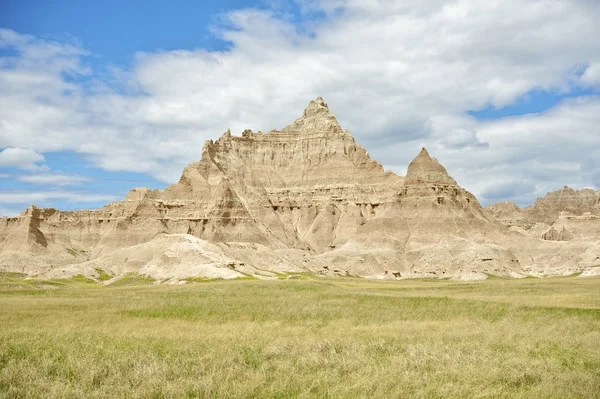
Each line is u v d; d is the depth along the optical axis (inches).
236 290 3063.5
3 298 2755.9
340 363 1023.0
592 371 992.2
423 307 2106.3
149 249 7214.6
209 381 880.9
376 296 2657.5
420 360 1043.9
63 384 880.3
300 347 1175.0
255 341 1268.5
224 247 7539.4
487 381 912.9
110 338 1316.4
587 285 3622.0
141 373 942.4
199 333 1409.9
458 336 1359.5
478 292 3120.1
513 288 3395.7
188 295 2758.4
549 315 1834.4
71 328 1487.5
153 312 1951.3
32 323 1600.6
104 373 955.3
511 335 1366.9
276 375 944.3
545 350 1179.3
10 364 1008.9
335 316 1843.0
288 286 3351.4
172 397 826.2
